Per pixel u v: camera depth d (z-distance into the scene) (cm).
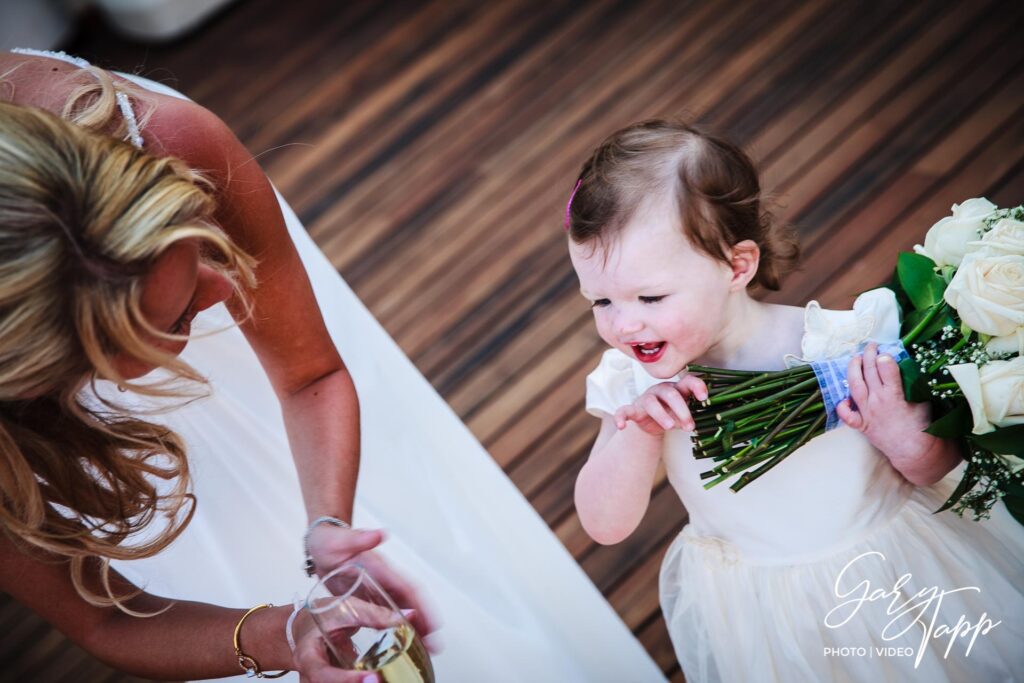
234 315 138
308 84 354
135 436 123
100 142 103
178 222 101
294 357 147
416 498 176
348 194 318
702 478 130
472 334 274
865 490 136
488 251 290
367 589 113
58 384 106
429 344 275
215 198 127
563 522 233
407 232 302
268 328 142
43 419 117
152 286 101
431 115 330
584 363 260
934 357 126
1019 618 142
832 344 131
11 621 250
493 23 352
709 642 151
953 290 119
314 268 180
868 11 307
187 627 131
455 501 179
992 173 258
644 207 125
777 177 276
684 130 130
